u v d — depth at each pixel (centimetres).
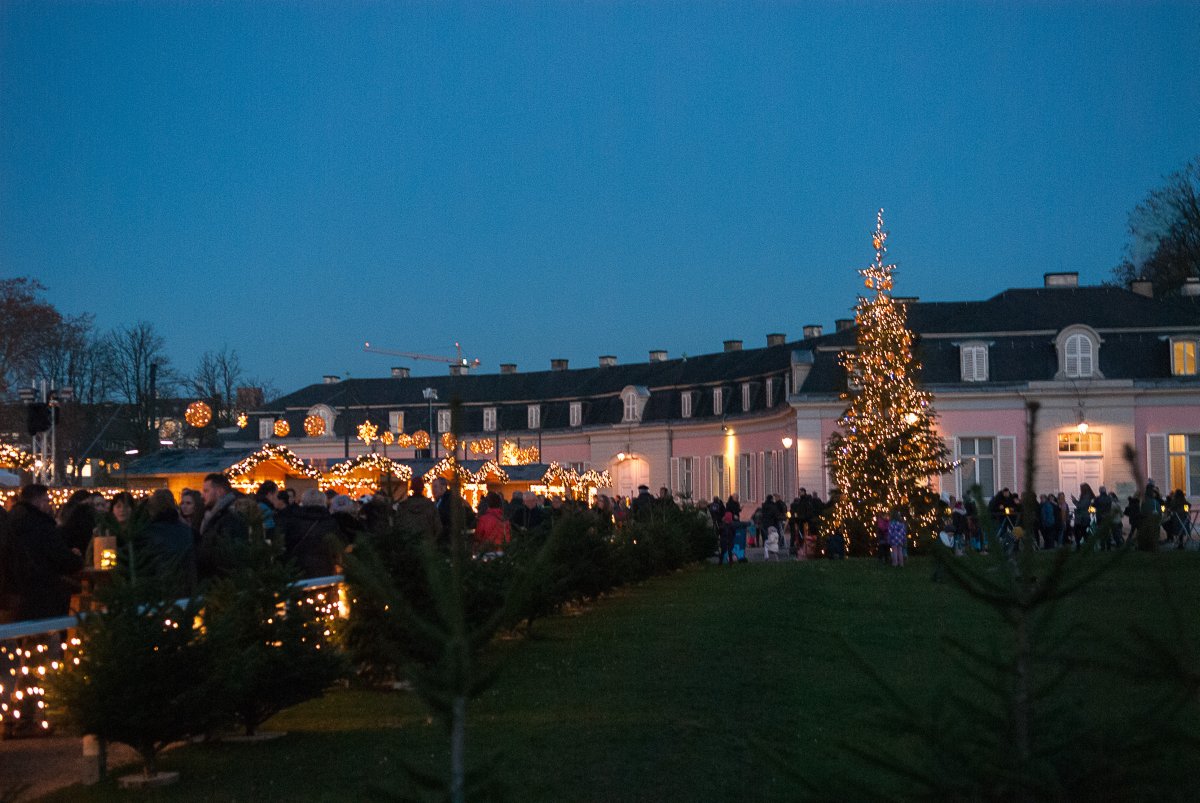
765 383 5722
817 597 1939
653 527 2583
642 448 6838
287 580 893
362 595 1017
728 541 3195
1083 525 3434
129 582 766
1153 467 4453
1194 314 4703
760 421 5703
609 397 7175
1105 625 418
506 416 7638
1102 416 4472
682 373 6906
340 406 7819
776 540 3891
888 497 3416
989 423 4534
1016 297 4922
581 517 1809
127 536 771
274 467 2691
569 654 1269
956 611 1689
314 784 717
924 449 3466
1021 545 417
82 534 1225
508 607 402
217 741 862
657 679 1084
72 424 4944
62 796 714
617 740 820
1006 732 397
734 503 3575
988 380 4572
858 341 3569
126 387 6159
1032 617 409
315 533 1137
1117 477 4431
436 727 883
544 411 7531
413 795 402
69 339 5422
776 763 432
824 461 4744
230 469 2556
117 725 728
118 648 729
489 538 1536
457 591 388
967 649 423
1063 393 4466
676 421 6600
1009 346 4603
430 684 382
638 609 1827
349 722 926
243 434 7825
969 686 471
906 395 3494
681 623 1578
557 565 1403
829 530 3528
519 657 1252
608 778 715
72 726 733
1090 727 393
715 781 703
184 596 925
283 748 833
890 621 1555
